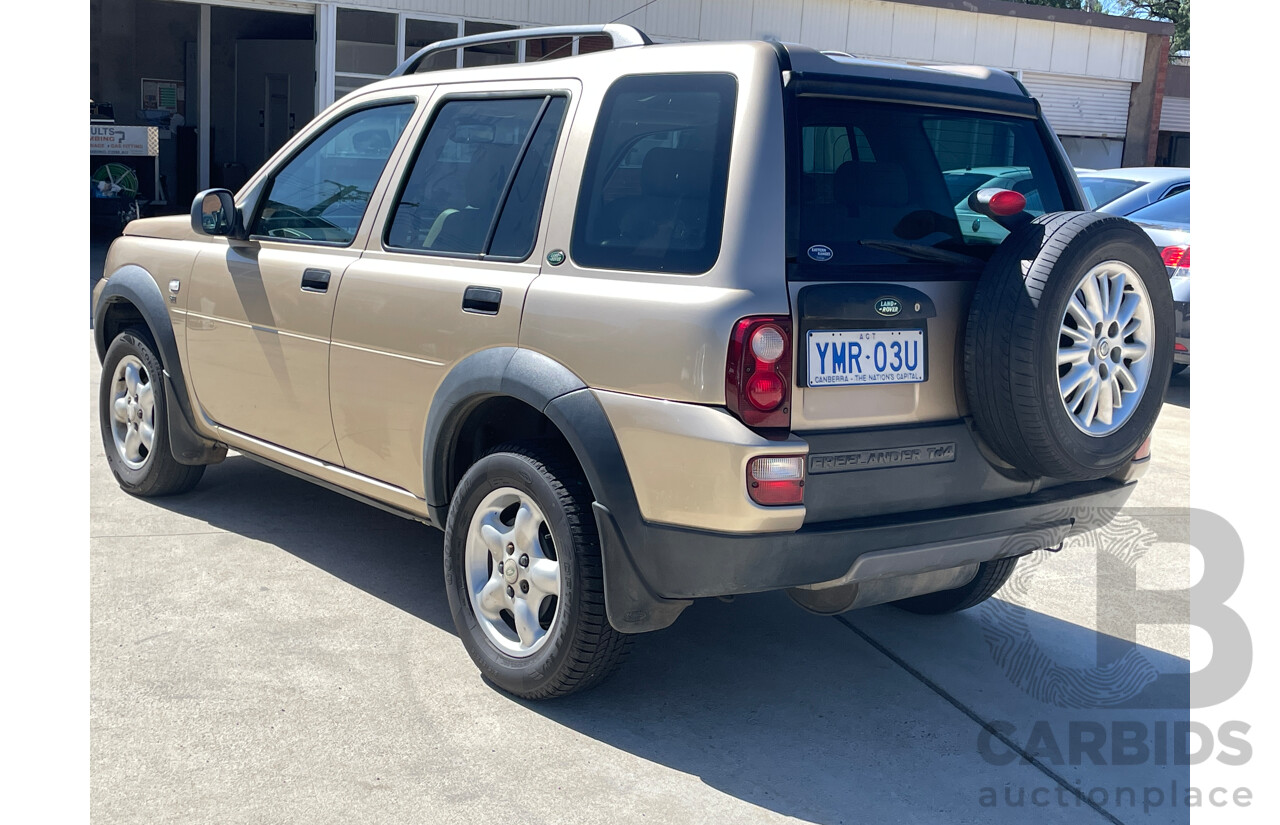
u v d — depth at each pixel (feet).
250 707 11.16
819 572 10.19
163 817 9.29
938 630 14.08
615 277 10.71
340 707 11.28
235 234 15.07
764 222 9.99
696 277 10.11
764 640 13.60
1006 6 65.92
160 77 75.05
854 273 10.30
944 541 10.77
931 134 11.30
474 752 10.58
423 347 12.38
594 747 10.81
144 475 17.15
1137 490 20.53
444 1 51.06
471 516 12.01
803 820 9.74
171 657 12.14
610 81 11.40
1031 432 10.43
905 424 10.59
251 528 16.35
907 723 11.60
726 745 10.99
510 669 11.56
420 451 12.67
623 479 10.42
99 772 9.88
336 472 14.07
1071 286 10.28
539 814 9.61
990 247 11.44
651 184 10.73
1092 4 144.46
